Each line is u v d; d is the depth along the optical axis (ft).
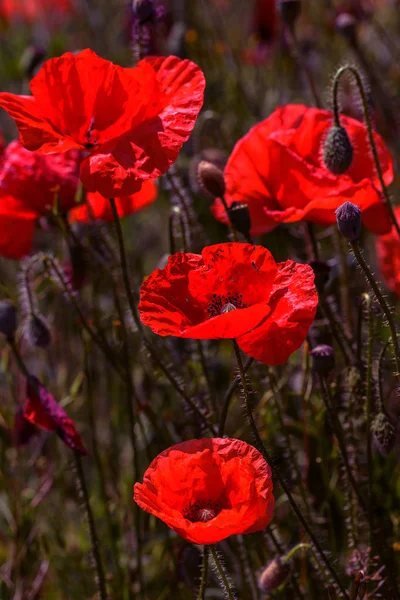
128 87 2.58
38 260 2.96
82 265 2.98
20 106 2.59
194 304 2.45
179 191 2.95
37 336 2.85
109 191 2.54
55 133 2.58
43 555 3.23
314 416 2.99
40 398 2.68
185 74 2.64
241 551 2.86
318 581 2.86
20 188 2.93
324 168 2.72
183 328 2.41
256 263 2.42
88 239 3.06
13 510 3.19
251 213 2.78
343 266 2.98
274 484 2.93
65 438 2.70
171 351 3.06
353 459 2.81
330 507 2.93
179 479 2.39
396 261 3.01
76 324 3.07
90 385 2.95
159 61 2.67
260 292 2.44
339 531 2.99
